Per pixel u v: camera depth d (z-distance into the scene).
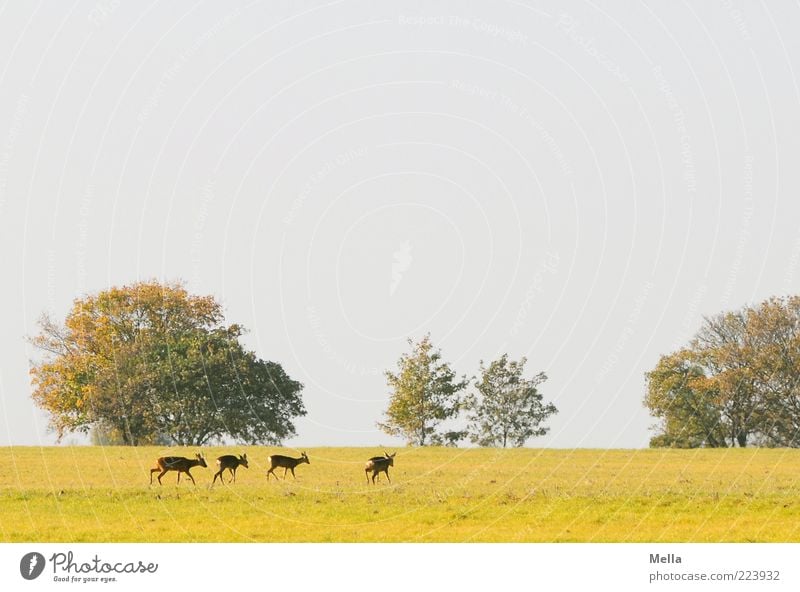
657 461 51.00
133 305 68.94
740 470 45.56
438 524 28.78
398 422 71.75
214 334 70.38
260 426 69.19
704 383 72.38
